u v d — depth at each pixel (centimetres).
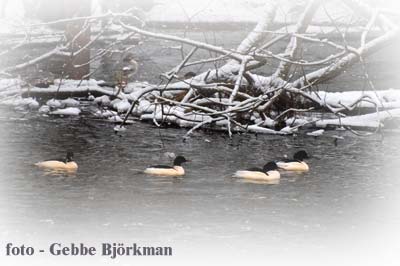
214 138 3406
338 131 3675
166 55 6222
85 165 2811
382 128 3738
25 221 2131
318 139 3466
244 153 3109
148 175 2688
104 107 4091
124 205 2300
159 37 3459
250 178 2686
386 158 3072
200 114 3400
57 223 2123
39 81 4519
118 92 4141
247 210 2283
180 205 2314
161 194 2436
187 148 3170
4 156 2909
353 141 3428
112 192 2439
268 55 3591
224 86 3538
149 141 3284
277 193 2492
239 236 2048
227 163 2917
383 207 2361
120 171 2733
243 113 3575
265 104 3600
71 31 4628
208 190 2502
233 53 3428
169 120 3675
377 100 4019
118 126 3578
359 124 3716
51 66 5359
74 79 4706
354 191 2544
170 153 3050
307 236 2070
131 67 5200
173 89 3625
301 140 3434
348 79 5284
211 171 2777
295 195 2475
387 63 6150
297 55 3934
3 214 2186
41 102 4188
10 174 2639
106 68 5500
